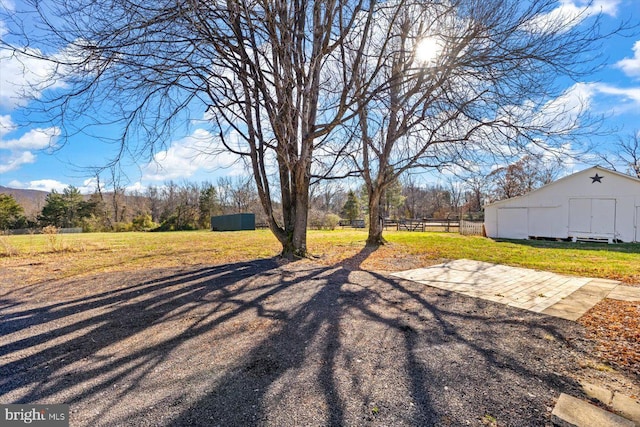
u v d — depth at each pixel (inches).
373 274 235.8
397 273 239.8
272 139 293.7
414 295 177.6
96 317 143.9
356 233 739.4
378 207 433.1
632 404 75.8
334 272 242.4
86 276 232.5
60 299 174.1
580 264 275.4
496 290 188.2
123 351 108.3
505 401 77.5
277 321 137.2
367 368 94.8
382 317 141.4
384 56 268.8
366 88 242.4
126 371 94.2
